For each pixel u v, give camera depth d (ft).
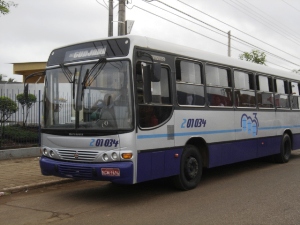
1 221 20.52
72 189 28.99
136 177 22.50
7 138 42.86
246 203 23.41
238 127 32.94
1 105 43.16
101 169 22.39
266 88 38.27
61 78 25.30
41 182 29.89
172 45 26.58
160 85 24.97
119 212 21.77
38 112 45.44
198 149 28.96
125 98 22.59
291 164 41.52
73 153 23.75
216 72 30.86
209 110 29.35
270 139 38.52
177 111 26.08
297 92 45.11
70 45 25.66
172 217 20.51
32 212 22.27
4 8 41.39
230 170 37.32
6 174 32.94
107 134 22.50
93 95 23.59
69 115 24.34
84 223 19.72
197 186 28.99
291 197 24.91
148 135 23.47
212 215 20.79
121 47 23.29
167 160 25.07
